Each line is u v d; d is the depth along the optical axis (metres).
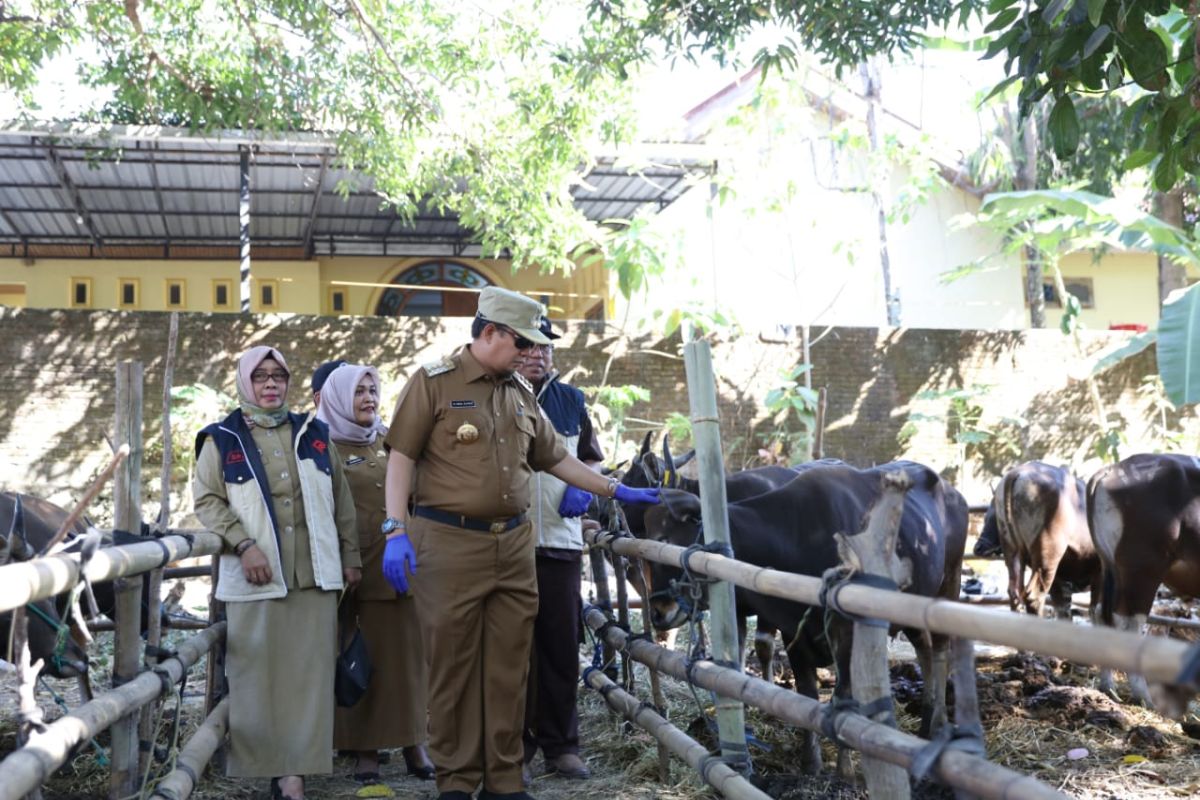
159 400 13.85
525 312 4.40
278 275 22.44
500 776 4.37
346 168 16.14
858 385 15.90
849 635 3.96
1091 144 16.77
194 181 17.94
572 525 5.29
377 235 21.77
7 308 13.83
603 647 6.31
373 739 5.14
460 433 4.34
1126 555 6.35
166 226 20.56
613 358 15.26
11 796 2.77
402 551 4.26
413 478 4.48
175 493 13.46
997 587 9.80
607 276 19.64
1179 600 8.81
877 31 8.06
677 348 15.42
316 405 5.61
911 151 16.11
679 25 8.33
